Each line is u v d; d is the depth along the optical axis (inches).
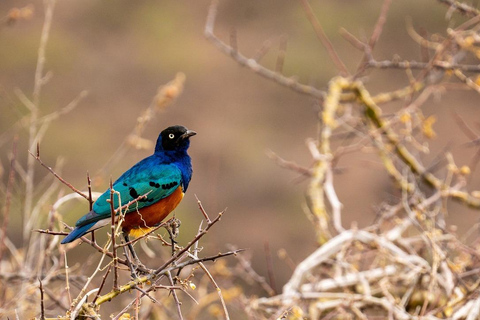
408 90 566.9
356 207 1015.0
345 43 1373.0
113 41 1430.9
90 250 859.4
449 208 897.5
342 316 434.3
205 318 514.3
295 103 1370.6
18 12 544.4
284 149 1326.3
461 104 1160.8
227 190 1214.3
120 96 1384.1
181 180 433.4
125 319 294.5
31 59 1336.1
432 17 1342.3
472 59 626.2
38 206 460.1
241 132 1341.0
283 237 1131.3
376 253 448.8
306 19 1412.4
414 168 530.0
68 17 1430.9
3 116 1108.5
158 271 310.0
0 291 447.8
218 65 1412.4
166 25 1471.5
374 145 544.4
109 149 1262.3
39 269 416.8
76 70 1375.5
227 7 1472.7
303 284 449.4
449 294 407.8
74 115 1315.2
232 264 763.4
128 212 407.5
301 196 1194.6
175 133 436.8
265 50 582.6
